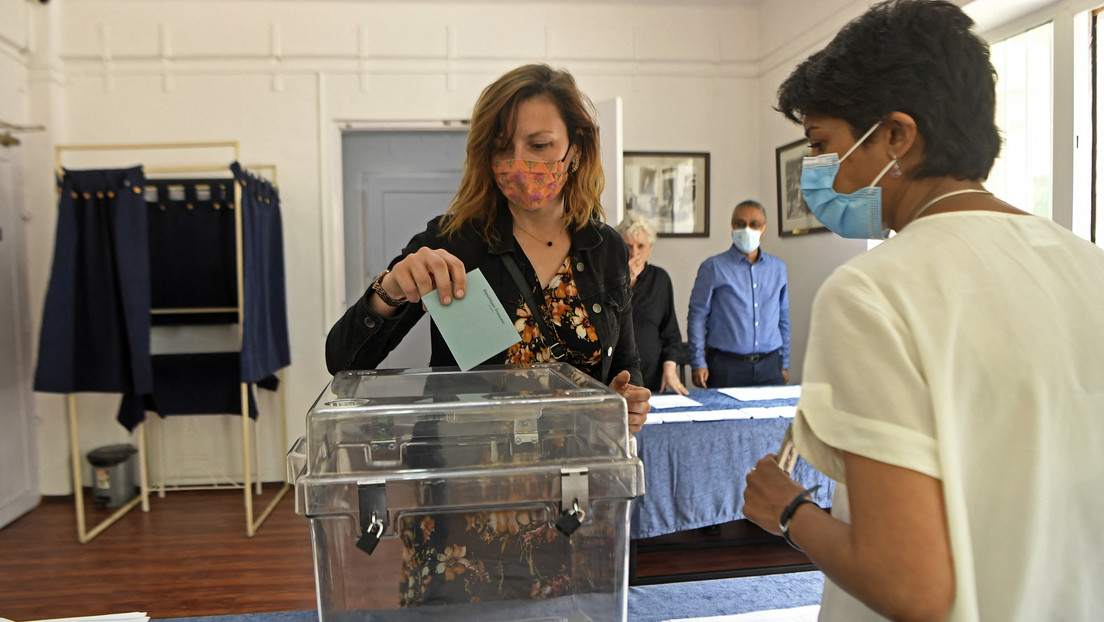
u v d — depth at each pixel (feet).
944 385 1.71
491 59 12.69
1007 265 1.88
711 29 13.17
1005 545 1.84
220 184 11.33
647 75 13.11
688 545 8.87
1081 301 1.90
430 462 2.15
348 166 13.10
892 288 1.83
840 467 1.92
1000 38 8.70
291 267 12.59
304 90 12.47
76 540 10.07
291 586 8.44
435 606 2.12
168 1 12.10
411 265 2.52
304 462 2.23
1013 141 8.65
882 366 1.74
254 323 10.26
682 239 13.38
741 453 7.61
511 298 3.35
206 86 12.30
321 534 2.06
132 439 12.32
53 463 11.91
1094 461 1.88
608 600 2.21
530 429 2.20
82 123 12.09
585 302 3.42
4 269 11.01
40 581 8.66
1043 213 8.19
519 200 3.22
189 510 11.40
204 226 11.45
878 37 2.04
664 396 8.73
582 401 2.24
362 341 2.92
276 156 12.46
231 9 12.22
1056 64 7.80
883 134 2.10
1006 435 1.81
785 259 12.44
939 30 1.98
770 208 12.96
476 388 2.53
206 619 7.36
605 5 12.89
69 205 9.46
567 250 3.50
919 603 1.63
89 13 11.97
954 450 1.68
